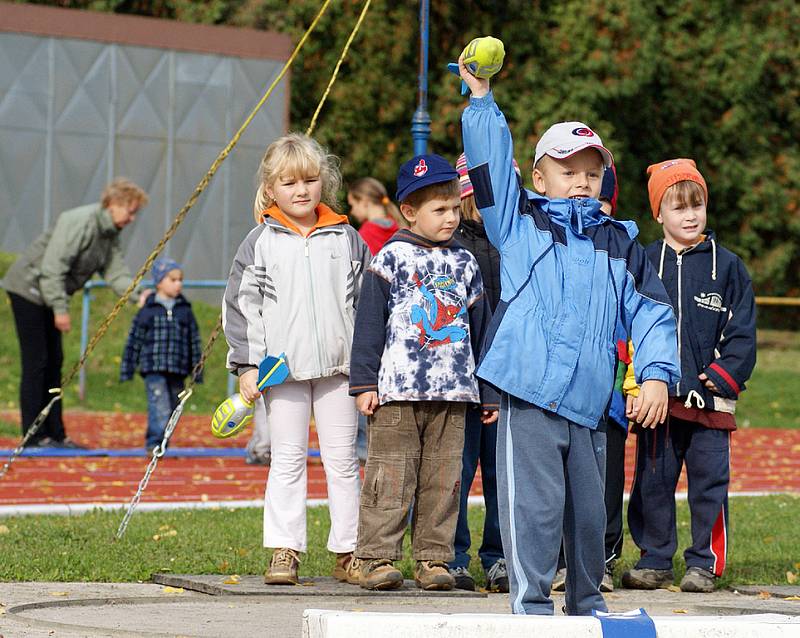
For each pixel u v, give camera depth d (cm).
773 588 945
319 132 4122
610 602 889
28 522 1172
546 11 4247
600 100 4225
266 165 927
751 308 979
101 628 725
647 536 980
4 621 754
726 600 904
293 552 898
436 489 882
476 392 873
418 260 877
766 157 4809
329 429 922
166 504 1328
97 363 2870
